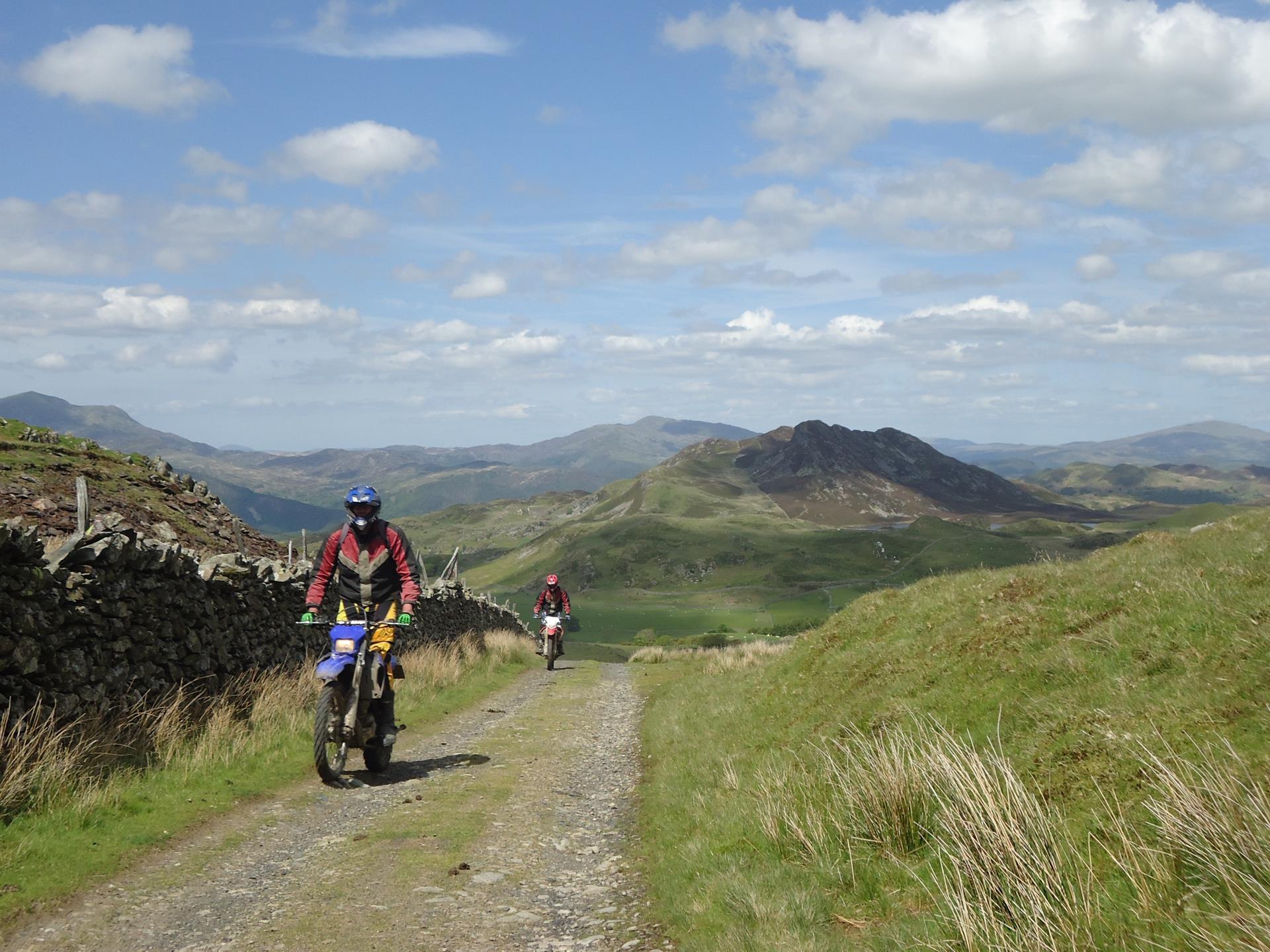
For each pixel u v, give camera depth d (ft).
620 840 24.93
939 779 19.79
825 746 28.32
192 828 23.94
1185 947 11.94
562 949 16.30
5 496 53.93
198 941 16.19
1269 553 27.50
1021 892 13.82
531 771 34.50
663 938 16.81
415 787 30.27
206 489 75.51
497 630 132.46
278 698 40.73
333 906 18.15
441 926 17.19
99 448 72.79
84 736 27.32
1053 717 22.24
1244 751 16.11
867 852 19.40
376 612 31.78
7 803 22.08
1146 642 24.09
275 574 49.24
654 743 41.55
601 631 550.77
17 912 17.10
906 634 38.27
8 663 24.84
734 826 22.91
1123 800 16.60
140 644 33.09
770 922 16.03
